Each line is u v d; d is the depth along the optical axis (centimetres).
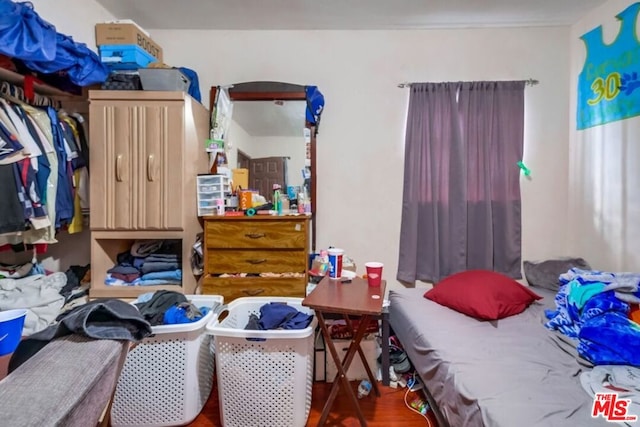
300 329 151
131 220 194
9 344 90
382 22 232
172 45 242
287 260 205
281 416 147
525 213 246
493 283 188
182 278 199
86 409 68
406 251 242
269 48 243
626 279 162
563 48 241
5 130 146
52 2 178
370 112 245
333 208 247
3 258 195
